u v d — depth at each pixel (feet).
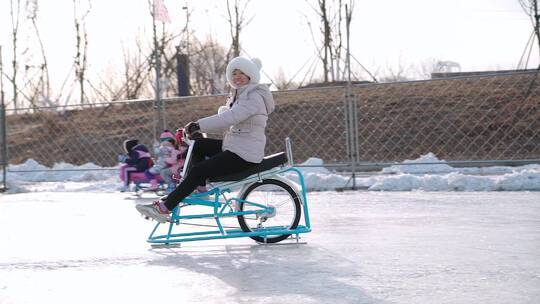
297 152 75.66
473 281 17.19
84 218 34.22
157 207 23.34
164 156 47.88
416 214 31.63
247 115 23.13
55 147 85.46
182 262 21.08
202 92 103.60
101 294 16.89
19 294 17.17
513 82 75.00
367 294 15.99
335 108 77.46
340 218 30.94
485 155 69.67
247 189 24.41
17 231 29.63
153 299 16.16
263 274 18.75
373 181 47.85
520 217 29.58
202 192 24.02
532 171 44.45
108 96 113.91
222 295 16.31
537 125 69.56
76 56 105.70
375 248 22.58
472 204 34.91
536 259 20.01
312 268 19.40
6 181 55.72
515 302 15.06
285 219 26.48
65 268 20.59
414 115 75.36
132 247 24.41
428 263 19.71
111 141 81.71
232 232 24.58
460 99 75.56
